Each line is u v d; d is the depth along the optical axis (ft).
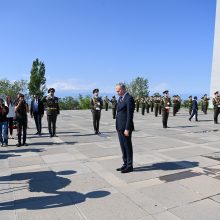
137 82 196.54
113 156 25.75
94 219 13.42
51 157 25.62
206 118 68.28
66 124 55.01
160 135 38.27
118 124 20.67
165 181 18.47
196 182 18.17
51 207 14.80
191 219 13.24
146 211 14.14
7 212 14.32
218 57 122.01
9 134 40.06
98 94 40.37
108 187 17.52
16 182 18.76
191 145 30.76
